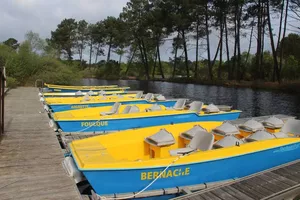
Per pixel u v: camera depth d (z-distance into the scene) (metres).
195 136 5.58
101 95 14.23
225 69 38.94
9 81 19.70
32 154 5.79
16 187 4.28
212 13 34.84
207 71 40.44
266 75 32.94
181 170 4.68
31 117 9.70
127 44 48.47
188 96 21.62
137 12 43.38
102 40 55.19
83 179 4.77
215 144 5.66
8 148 6.17
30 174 4.77
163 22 39.03
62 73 23.81
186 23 36.66
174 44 40.19
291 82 26.23
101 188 4.39
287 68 30.92
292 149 5.82
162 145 5.55
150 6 42.22
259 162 5.40
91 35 56.19
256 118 9.16
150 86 30.91
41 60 23.55
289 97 20.69
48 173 4.83
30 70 22.70
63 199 3.94
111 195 4.40
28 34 25.05
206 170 4.88
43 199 3.92
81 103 11.71
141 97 13.24
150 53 51.41
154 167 4.50
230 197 4.27
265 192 4.42
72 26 56.00
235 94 22.83
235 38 34.94
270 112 14.98
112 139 5.87
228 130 6.30
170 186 4.68
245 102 18.39
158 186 4.61
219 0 33.62
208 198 4.23
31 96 15.45
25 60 22.47
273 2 30.03
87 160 4.56
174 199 4.20
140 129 6.24
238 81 32.91
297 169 5.26
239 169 5.19
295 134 6.38
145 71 49.78
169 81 39.34
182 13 37.09
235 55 35.50
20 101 13.50
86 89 18.66
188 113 9.45
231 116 10.27
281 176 4.98
